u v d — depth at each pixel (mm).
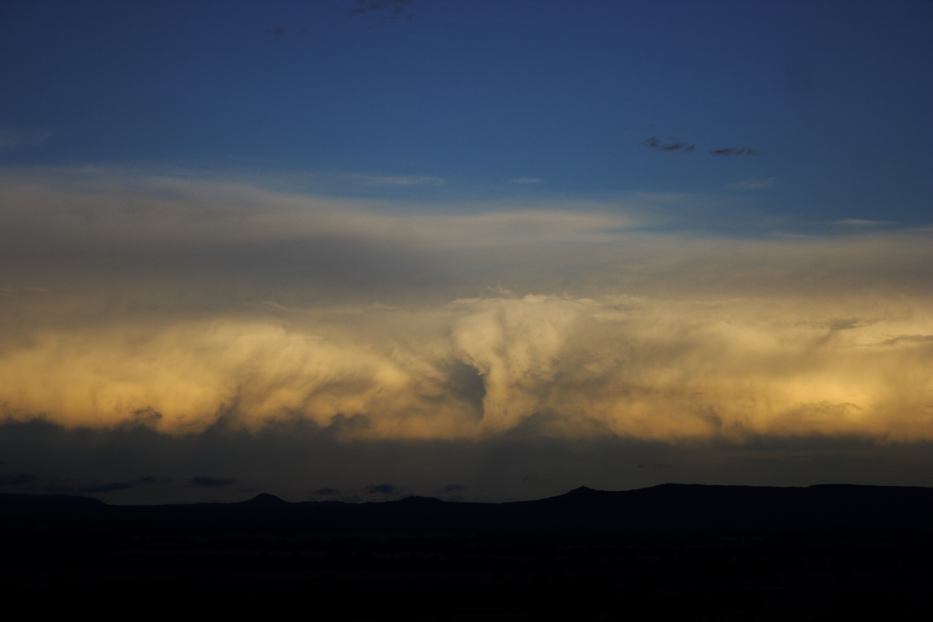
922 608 63531
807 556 132000
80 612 62062
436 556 127062
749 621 58344
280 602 67562
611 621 59281
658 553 138625
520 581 84438
